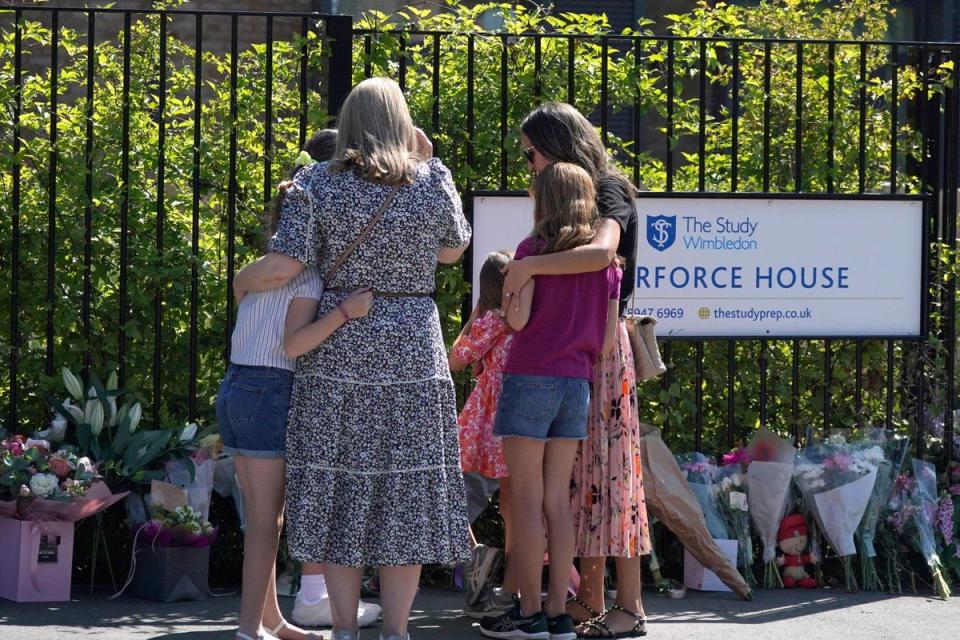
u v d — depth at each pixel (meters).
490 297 10.90
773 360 13.82
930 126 13.94
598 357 10.13
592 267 9.48
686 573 12.55
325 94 12.87
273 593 9.59
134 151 12.97
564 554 9.94
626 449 10.21
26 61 20.94
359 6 23.72
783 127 14.59
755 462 12.73
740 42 13.23
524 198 12.53
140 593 11.47
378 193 8.55
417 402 8.65
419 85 13.45
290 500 8.62
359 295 8.52
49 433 11.73
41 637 9.77
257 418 8.77
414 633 10.48
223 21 23.53
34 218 12.66
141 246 12.63
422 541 8.63
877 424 13.91
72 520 11.07
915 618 11.50
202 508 11.71
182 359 12.79
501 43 13.32
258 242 12.87
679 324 12.88
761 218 12.98
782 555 12.84
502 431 9.70
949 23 26.67
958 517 13.20
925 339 13.23
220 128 13.43
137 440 11.71
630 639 10.40
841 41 13.17
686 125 14.38
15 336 12.14
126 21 12.23
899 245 13.20
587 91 13.46
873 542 12.95
